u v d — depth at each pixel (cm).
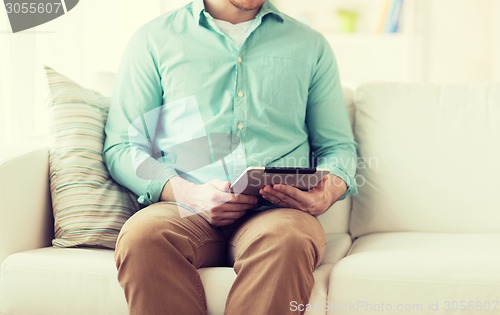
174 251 138
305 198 152
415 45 421
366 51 435
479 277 137
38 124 234
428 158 190
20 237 158
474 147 190
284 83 178
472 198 186
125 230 141
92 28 267
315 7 441
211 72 177
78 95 178
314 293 141
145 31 183
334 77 189
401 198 189
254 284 134
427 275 139
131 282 136
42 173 168
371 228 192
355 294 141
